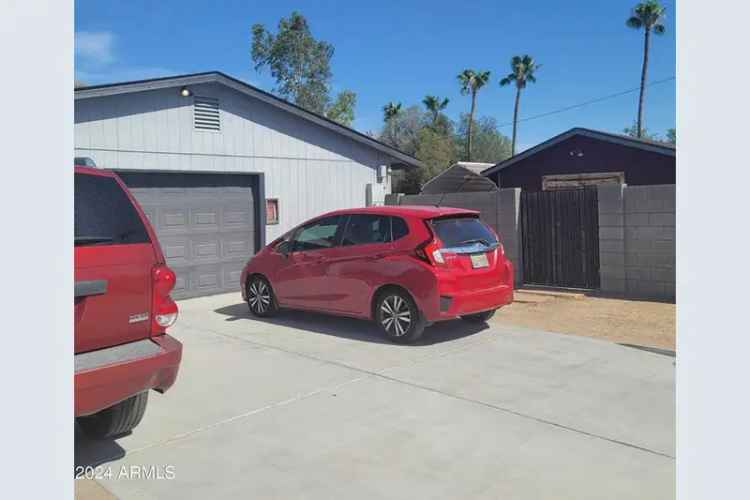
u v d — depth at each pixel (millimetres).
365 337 7672
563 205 11391
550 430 4711
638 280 10438
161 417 5027
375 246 7457
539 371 6207
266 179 12180
